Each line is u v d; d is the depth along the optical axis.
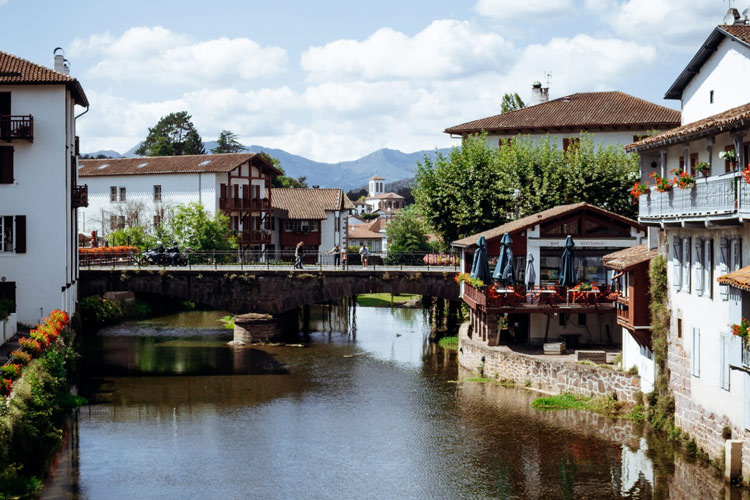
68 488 26.16
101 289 58.56
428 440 31.41
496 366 42.25
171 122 149.75
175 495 25.66
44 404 31.20
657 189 29.75
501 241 41.81
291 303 57.97
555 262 45.12
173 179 83.56
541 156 62.34
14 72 46.25
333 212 100.06
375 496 25.61
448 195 62.19
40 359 35.62
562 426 32.78
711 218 25.34
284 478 27.33
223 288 58.31
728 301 25.75
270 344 56.16
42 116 46.28
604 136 72.00
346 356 50.94
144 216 84.75
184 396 39.66
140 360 49.59
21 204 46.44
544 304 40.88
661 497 24.81
